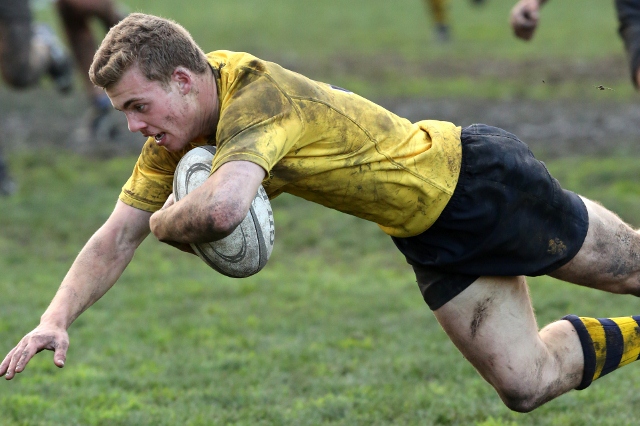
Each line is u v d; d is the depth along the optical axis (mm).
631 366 19594
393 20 76375
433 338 21656
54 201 34531
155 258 30000
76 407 17750
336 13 80688
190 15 78000
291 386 18938
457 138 12938
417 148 12664
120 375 19609
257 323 23266
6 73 36219
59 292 12711
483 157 12773
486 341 13273
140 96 11398
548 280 26172
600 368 13914
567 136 40688
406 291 25891
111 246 13148
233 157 11070
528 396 13461
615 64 55500
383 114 12570
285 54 60531
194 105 11672
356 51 62438
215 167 11195
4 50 35469
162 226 11406
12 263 28953
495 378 13461
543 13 76938
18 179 37344
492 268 12992
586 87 49906
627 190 33375
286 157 11883
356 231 31875
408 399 17875
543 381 13500
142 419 16969
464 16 77188
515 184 12812
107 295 26016
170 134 11781
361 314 23844
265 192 12133
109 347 21734
